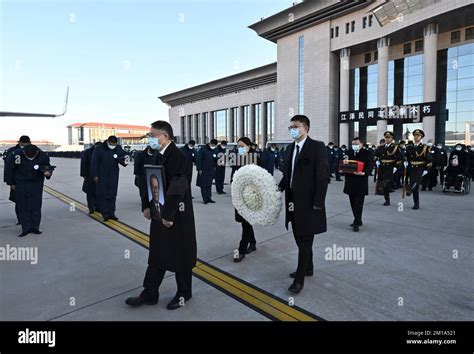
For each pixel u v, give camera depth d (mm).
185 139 65812
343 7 30672
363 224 5797
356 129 33125
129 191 10484
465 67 26406
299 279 3102
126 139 60312
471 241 4676
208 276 3510
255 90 48719
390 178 7570
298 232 3080
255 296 3023
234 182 3867
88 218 6488
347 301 2893
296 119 3203
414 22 25531
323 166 3045
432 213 6715
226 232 5371
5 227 5773
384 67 28625
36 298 2984
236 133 53031
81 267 3783
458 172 9453
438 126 28391
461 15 24047
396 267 3693
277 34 37875
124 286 3256
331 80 33281
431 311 2701
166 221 2635
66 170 20609
